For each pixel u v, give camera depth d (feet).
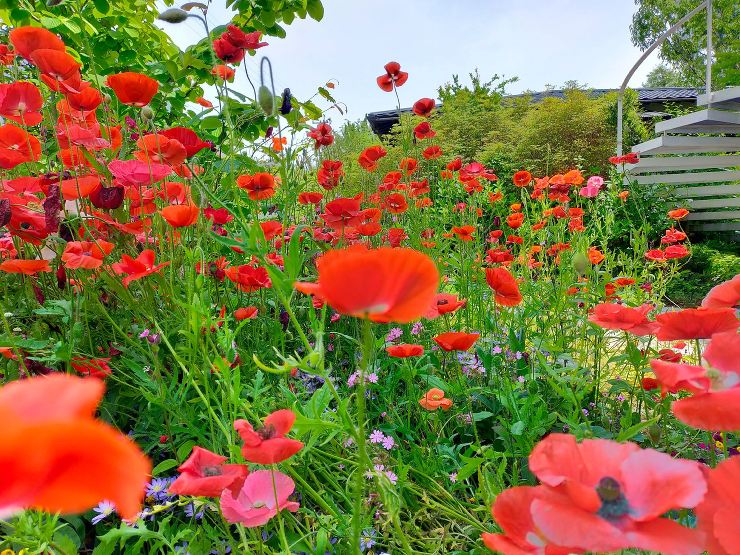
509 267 9.14
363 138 18.04
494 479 3.60
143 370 4.22
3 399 0.80
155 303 5.19
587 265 5.83
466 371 5.85
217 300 5.54
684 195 27.89
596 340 6.18
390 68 9.02
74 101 5.38
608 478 1.57
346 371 6.20
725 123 24.49
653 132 38.75
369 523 3.56
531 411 4.44
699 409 1.90
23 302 5.42
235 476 2.43
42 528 2.73
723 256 23.22
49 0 5.61
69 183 4.75
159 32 9.16
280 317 5.34
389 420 4.99
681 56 79.15
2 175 5.85
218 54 5.27
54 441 0.73
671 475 1.55
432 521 3.97
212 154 8.85
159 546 3.24
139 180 4.86
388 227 11.06
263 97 3.68
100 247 4.54
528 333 6.61
